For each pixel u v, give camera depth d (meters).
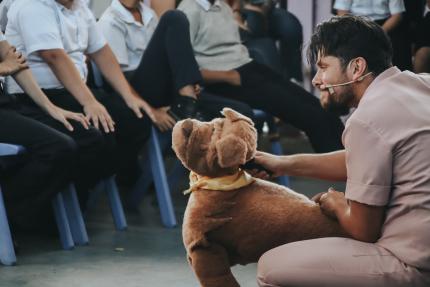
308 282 2.28
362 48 2.32
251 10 6.04
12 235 3.91
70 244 3.80
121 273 3.44
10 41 4.00
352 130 2.24
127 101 4.25
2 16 4.13
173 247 3.91
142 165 4.72
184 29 4.38
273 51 5.82
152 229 4.28
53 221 4.01
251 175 2.58
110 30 4.61
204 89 5.06
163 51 4.41
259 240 2.38
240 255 2.43
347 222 2.30
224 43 5.05
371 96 2.28
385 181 2.21
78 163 3.84
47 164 3.62
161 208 4.35
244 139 2.33
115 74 4.34
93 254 3.74
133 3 4.69
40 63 4.01
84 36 4.21
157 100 4.47
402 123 2.21
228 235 2.38
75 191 4.06
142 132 4.26
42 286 3.24
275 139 5.34
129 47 4.71
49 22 3.96
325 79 2.38
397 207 2.24
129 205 4.73
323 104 2.43
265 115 5.05
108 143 3.99
